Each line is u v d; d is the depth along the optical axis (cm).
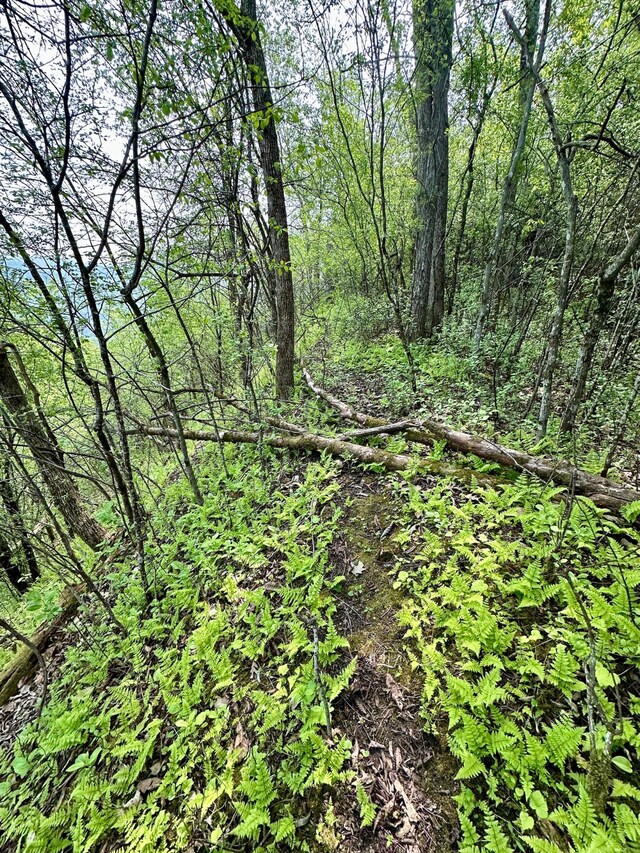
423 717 226
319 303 1419
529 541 303
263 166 600
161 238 391
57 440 434
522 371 652
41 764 285
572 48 523
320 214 1164
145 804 231
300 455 562
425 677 248
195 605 353
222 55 339
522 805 180
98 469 494
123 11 274
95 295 362
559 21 504
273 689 268
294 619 299
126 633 363
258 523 417
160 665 316
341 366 877
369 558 350
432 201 865
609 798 169
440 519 345
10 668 409
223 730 254
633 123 489
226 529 439
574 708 204
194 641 307
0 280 330
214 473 579
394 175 1033
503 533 324
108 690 318
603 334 601
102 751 274
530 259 665
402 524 372
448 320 926
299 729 240
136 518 425
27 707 362
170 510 522
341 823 197
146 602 391
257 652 284
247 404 645
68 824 243
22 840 239
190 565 402
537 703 213
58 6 241
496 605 264
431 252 909
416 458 442
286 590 322
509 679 230
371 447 496
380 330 1127
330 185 952
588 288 662
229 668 281
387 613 296
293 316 734
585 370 410
